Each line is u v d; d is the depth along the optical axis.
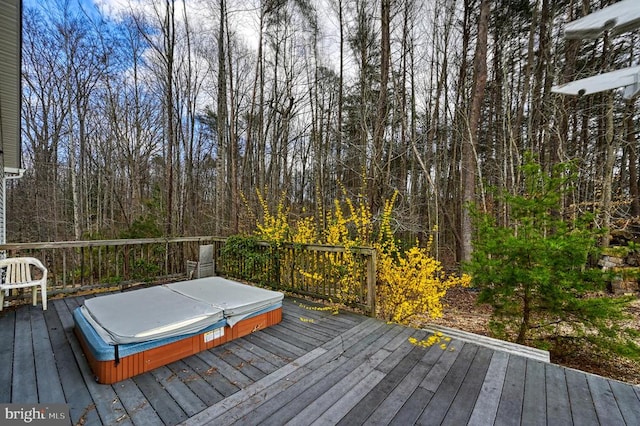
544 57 8.57
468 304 6.73
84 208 13.66
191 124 12.63
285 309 4.02
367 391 2.17
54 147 12.20
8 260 3.74
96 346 2.24
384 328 3.35
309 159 14.66
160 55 9.20
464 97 10.05
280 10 10.55
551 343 3.85
